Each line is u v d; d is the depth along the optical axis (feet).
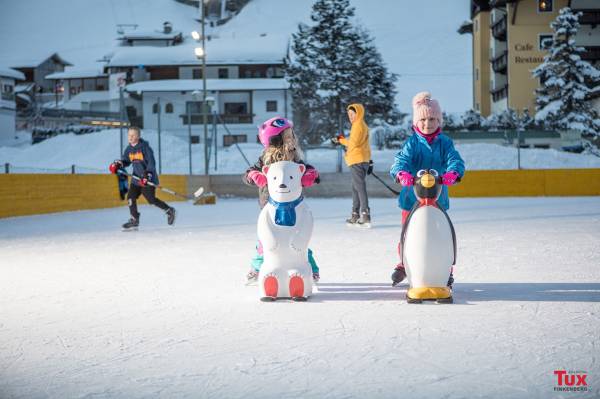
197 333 13.74
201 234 36.42
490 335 13.15
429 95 18.89
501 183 82.53
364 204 39.29
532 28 162.30
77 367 11.43
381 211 57.00
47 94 285.02
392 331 13.65
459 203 67.26
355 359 11.62
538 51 162.61
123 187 57.98
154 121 202.08
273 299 17.25
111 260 25.85
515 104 163.22
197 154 107.86
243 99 204.13
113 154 126.21
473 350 12.06
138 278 21.27
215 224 43.60
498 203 66.49
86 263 25.07
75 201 61.05
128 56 212.64
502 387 9.98
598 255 25.44
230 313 15.75
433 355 11.78
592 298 16.85
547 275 20.68
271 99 203.00
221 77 210.79
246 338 13.25
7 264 25.03
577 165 97.19
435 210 17.10
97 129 187.42
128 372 11.09
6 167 51.49
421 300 16.62
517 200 72.49
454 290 18.33
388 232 36.58
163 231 38.65
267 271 17.25
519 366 11.03
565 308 15.65
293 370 11.03
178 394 9.93
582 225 39.24
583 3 161.27
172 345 12.79
